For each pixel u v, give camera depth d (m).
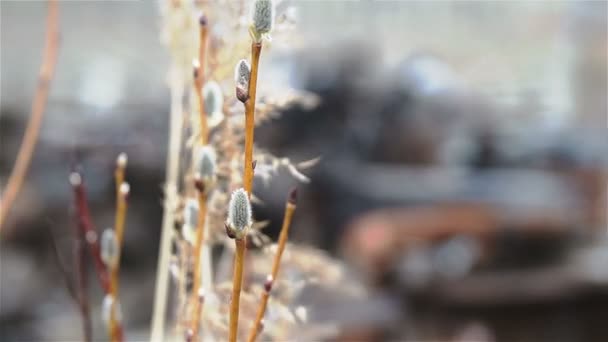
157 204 4.22
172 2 0.81
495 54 5.97
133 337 2.92
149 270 4.06
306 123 3.77
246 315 0.77
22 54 7.57
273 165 0.73
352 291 1.07
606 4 6.00
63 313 3.46
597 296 2.79
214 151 0.73
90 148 4.17
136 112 4.91
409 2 5.59
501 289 2.68
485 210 3.12
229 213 0.61
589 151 5.03
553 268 2.89
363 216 3.25
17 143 5.62
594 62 6.02
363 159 4.00
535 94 5.25
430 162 4.41
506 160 4.79
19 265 3.88
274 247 0.70
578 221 3.31
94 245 0.80
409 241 2.74
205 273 0.79
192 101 0.80
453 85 4.91
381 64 4.68
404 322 2.38
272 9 0.61
